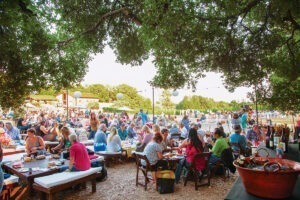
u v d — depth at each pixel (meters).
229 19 4.12
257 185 2.67
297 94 5.08
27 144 7.04
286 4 3.37
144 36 4.26
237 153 7.34
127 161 8.89
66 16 6.00
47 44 4.95
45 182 4.71
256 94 5.19
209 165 6.48
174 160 6.28
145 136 8.02
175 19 3.56
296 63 4.65
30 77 4.64
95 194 5.60
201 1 3.80
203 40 3.96
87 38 6.51
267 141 6.26
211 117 28.64
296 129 9.53
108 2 6.51
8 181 4.69
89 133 12.27
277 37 4.62
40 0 4.75
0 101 4.39
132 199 5.27
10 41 3.81
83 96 59.50
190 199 5.22
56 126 10.39
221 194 5.49
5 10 3.27
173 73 5.09
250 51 4.59
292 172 2.55
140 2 5.55
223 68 4.58
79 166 5.50
